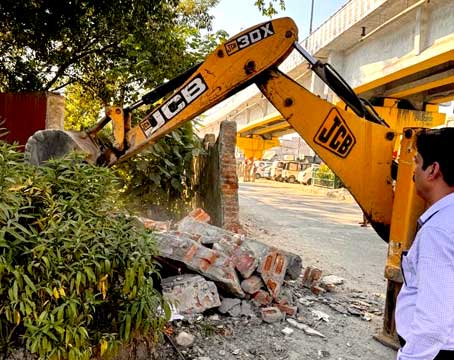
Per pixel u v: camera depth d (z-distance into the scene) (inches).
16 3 315.9
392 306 139.4
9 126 295.0
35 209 90.4
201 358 117.7
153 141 172.9
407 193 134.0
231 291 147.3
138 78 364.2
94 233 90.7
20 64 387.5
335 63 621.9
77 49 395.9
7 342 83.4
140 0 322.7
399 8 467.2
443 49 411.2
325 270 227.3
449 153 66.8
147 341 106.1
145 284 98.4
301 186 1125.1
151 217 277.7
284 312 152.8
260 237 309.1
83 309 87.1
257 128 1467.8
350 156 152.6
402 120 672.4
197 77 165.9
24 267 82.2
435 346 58.6
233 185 244.5
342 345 135.6
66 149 165.6
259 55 159.8
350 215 510.9
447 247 60.2
